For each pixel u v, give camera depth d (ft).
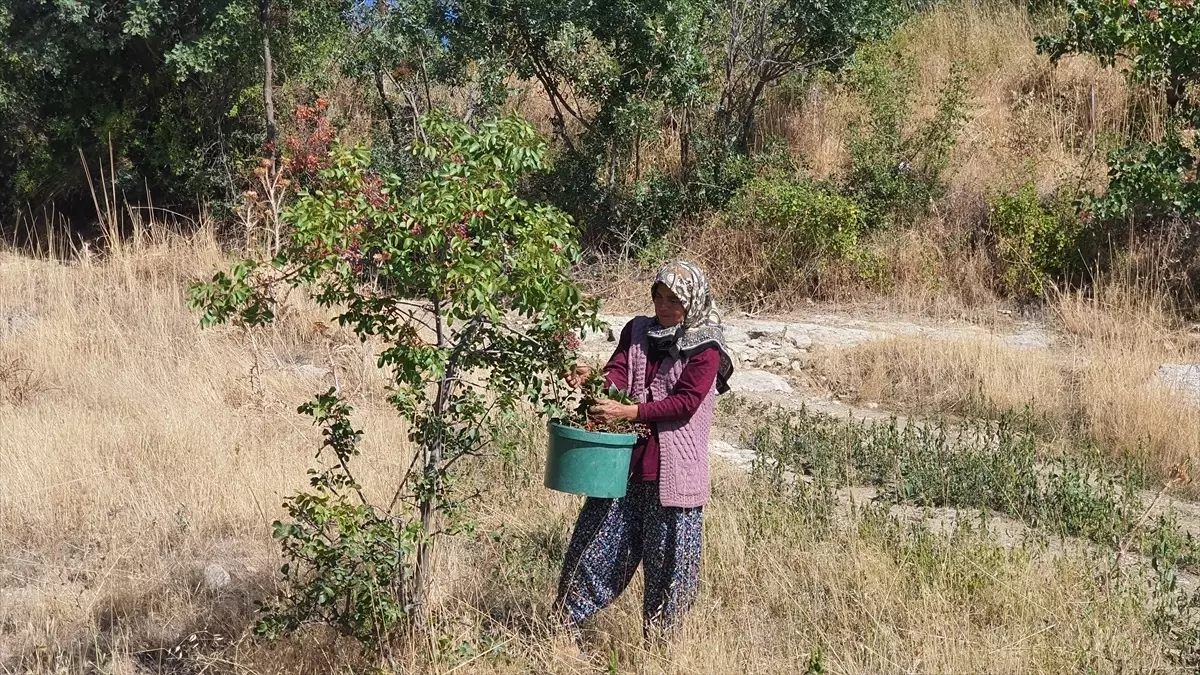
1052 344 38.91
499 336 14.88
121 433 24.84
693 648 14.99
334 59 53.57
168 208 56.03
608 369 15.74
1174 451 27.96
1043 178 47.88
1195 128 40.83
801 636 16.05
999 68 55.36
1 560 18.99
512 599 17.21
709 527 19.34
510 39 48.67
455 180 13.71
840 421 30.96
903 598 17.02
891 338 37.60
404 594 14.87
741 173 48.93
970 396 33.40
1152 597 18.34
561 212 14.49
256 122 55.47
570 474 14.70
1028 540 19.98
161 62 54.90
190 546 19.40
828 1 48.85
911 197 47.01
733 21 50.80
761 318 43.83
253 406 28.04
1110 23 39.78
